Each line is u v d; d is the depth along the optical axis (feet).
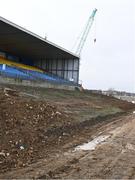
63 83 204.03
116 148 52.49
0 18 147.54
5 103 64.08
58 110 83.15
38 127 59.41
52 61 253.85
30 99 84.23
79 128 70.95
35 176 33.53
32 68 229.25
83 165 39.78
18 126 54.70
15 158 40.19
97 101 171.73
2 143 44.80
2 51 230.68
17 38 184.85
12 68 173.58
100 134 66.95
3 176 32.99
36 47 209.97
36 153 44.47
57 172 35.70
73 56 238.48
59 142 53.83
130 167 40.14
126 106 188.96
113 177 35.14
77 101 137.59
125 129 78.07
